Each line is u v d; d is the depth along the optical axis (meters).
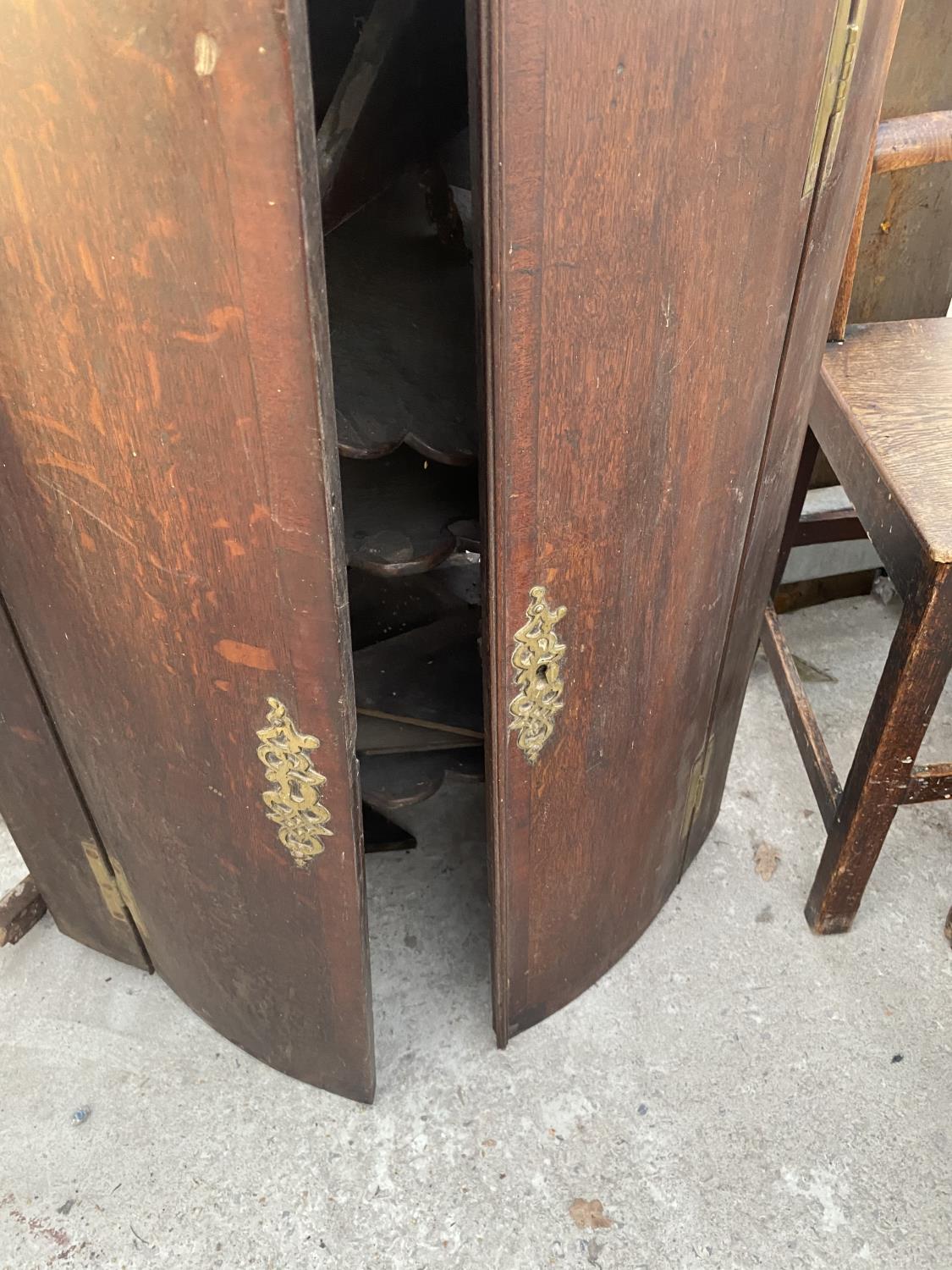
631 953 1.26
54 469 0.70
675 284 0.68
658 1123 1.09
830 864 1.22
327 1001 1.00
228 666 0.75
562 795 0.94
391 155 0.82
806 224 0.75
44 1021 1.19
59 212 0.57
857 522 1.50
